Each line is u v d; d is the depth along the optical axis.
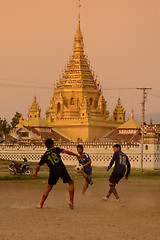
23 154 116.19
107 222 19.05
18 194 30.09
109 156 105.56
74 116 150.50
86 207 23.88
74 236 16.12
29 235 16.12
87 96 155.25
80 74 157.75
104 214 21.34
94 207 23.94
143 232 16.95
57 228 17.53
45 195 23.17
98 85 159.62
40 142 117.12
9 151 117.94
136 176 55.34
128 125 133.62
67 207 23.72
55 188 35.78
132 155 100.88
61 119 150.88
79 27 165.25
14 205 24.02
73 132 148.25
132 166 100.75
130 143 101.62
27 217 19.98
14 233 16.42
